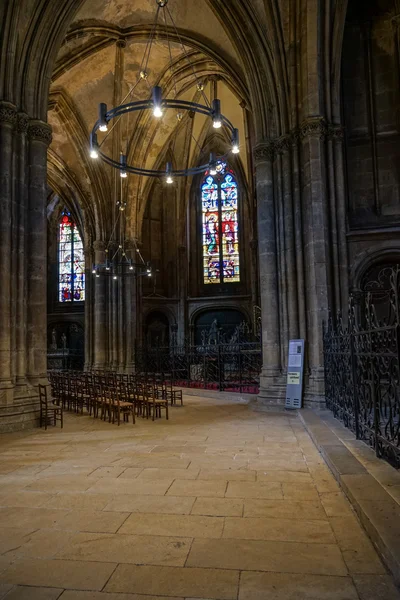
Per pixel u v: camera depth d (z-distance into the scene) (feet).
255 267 104.42
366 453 23.89
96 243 96.07
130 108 38.88
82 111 86.02
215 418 42.09
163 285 118.11
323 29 48.01
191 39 68.03
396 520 14.88
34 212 43.42
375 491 17.84
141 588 12.34
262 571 13.15
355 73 53.52
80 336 130.52
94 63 77.82
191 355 74.95
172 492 20.18
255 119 52.80
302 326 46.96
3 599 11.84
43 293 43.37
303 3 47.34
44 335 43.14
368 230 48.32
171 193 118.73
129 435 33.96
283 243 49.39
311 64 47.75
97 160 92.53
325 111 48.57
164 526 16.47
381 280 48.75
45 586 12.47
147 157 97.45
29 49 44.19
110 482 21.83
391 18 53.01
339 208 47.52
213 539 15.33
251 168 101.14
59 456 27.43
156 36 71.56
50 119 89.40
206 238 118.11
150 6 66.90
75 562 13.84
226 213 116.98
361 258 48.42
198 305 115.55
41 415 38.52
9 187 41.24
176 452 27.96
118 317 95.71
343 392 32.78
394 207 50.96
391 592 11.92
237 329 70.49
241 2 50.83
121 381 50.26
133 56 77.66
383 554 13.42
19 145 42.80
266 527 16.25
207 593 12.04
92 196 95.35
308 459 25.67
